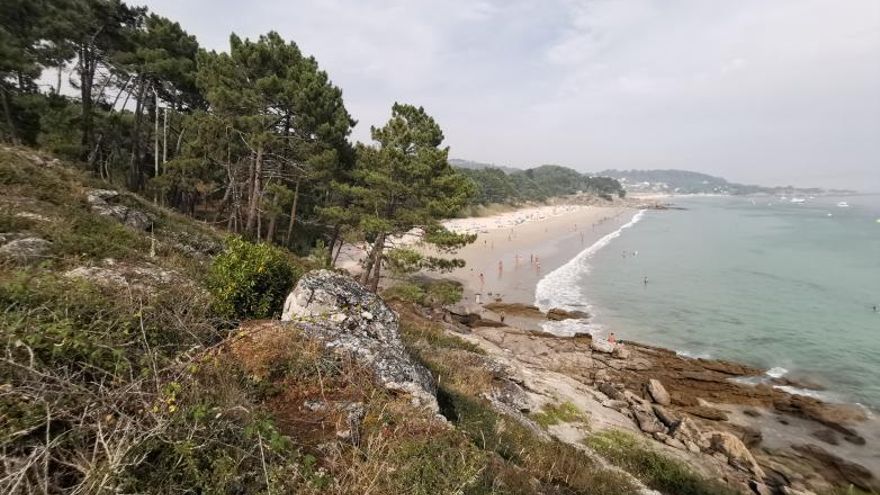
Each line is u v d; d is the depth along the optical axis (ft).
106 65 90.79
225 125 81.15
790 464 51.88
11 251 25.38
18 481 9.21
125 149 108.88
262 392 17.89
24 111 78.13
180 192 108.37
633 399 63.77
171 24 92.73
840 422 60.85
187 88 95.45
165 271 30.09
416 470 14.53
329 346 21.81
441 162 74.64
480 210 357.41
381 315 27.66
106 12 82.53
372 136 75.97
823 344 87.71
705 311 107.96
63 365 13.17
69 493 9.98
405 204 79.46
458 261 75.72
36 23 76.02
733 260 174.19
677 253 190.39
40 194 36.65
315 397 18.40
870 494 47.37
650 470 40.98
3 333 13.50
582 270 153.79
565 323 99.60
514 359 69.46
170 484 10.98
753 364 79.41
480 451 19.27
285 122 81.56
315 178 82.84
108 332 15.94
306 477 12.95
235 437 13.44
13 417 10.75
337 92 90.17
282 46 79.97
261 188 87.56
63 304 17.37
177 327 19.67
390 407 18.79
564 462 32.14
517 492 19.29
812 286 132.26
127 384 13.35
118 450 10.28
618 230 278.26
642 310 108.88
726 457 50.47
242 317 25.93
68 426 11.62
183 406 13.25
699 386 70.49
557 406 50.29
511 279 139.85
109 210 39.91
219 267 27.37
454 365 48.06
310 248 103.45
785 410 63.87
